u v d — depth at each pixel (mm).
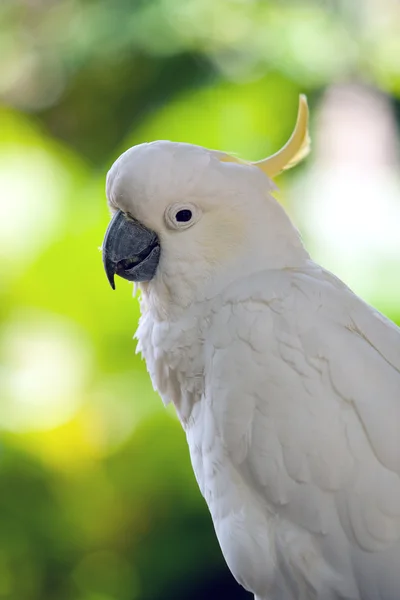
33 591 9734
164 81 12820
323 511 5031
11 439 9625
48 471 9641
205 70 12492
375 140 12352
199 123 11516
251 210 5438
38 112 13773
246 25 12508
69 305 10203
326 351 5141
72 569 9828
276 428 5109
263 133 11602
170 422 9688
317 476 5020
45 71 13805
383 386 5090
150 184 5355
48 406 9828
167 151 5426
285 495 5102
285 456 5078
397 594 4926
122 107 13406
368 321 5363
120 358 10039
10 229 10484
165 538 9773
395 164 12391
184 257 5453
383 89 12742
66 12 13969
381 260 10586
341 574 5043
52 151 11422
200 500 9648
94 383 9938
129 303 10117
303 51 12383
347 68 12656
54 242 10312
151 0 13070
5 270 10305
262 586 5281
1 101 13953
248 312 5297
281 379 5141
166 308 5629
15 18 14266
